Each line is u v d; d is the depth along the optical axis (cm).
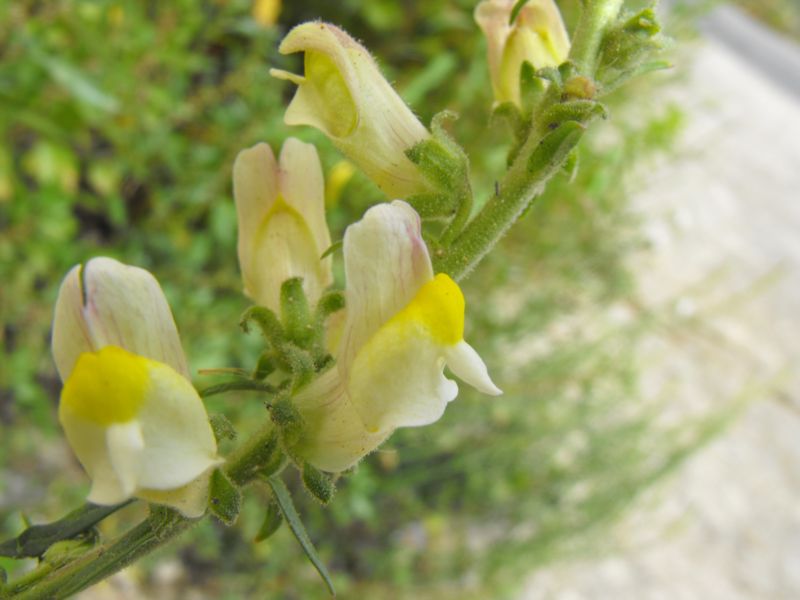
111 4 24
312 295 10
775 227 51
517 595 28
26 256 24
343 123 9
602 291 32
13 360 23
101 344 7
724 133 53
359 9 33
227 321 24
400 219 8
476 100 30
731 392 37
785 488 35
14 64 23
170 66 26
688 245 45
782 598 30
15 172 25
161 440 7
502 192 9
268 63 29
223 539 26
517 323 28
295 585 26
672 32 33
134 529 8
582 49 9
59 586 8
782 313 44
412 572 27
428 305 8
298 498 25
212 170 26
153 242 25
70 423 7
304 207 10
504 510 29
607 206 30
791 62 90
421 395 8
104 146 28
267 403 8
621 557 30
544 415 28
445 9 33
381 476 26
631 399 30
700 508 33
